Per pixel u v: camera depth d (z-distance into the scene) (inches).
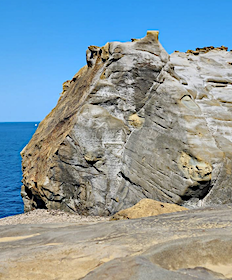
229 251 265.1
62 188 650.8
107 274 230.5
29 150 890.1
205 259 262.2
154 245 274.8
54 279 253.3
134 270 231.1
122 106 645.3
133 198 577.6
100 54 733.3
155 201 498.9
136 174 579.2
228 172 520.7
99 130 624.1
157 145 558.6
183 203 512.4
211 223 327.6
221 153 521.7
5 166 1996.8
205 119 588.1
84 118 633.6
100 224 386.0
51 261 274.4
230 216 346.0
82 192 622.8
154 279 218.8
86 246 295.9
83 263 267.0
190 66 757.3
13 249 316.8
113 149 622.2
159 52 653.3
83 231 355.6
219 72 748.6
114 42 681.0
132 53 654.5
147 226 344.2
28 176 784.9
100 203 608.4
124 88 650.2
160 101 594.2
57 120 808.3
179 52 840.3
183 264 257.1
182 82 651.5
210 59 807.7
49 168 661.9
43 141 800.3
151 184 550.0
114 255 271.6
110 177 613.6
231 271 247.8
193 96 631.2
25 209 862.5
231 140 570.3
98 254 277.1
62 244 313.0
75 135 630.5
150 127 590.9
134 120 631.2
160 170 538.9
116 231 337.7
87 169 623.5
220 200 516.4
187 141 518.0
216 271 248.5
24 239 353.1
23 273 262.5
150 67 637.3
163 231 316.5
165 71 634.2
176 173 514.9
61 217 593.0
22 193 868.6
